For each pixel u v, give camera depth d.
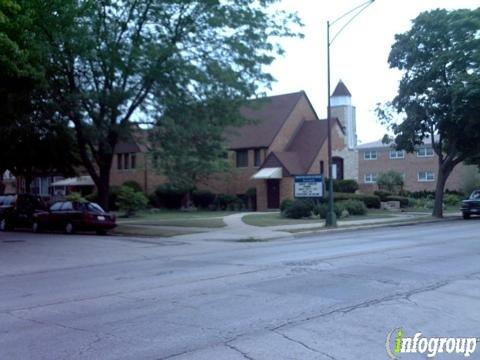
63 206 26.44
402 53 35.62
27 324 7.95
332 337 6.91
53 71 23.53
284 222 29.44
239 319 7.92
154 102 25.86
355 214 35.66
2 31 17.80
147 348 6.56
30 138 26.66
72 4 22.19
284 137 46.06
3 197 29.83
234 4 25.98
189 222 30.50
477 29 33.56
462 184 56.00
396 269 12.42
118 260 16.00
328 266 13.05
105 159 27.41
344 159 47.91
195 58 25.67
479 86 31.66
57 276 13.10
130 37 24.70
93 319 8.16
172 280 11.62
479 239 19.47
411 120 35.62
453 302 8.91
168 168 29.89
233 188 46.47
